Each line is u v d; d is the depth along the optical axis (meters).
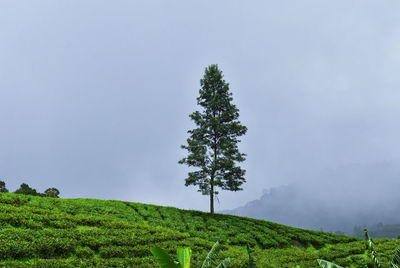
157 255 5.45
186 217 24.47
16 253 9.80
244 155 29.34
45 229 12.88
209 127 29.52
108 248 12.68
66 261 10.29
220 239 19.97
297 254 18.58
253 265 6.03
